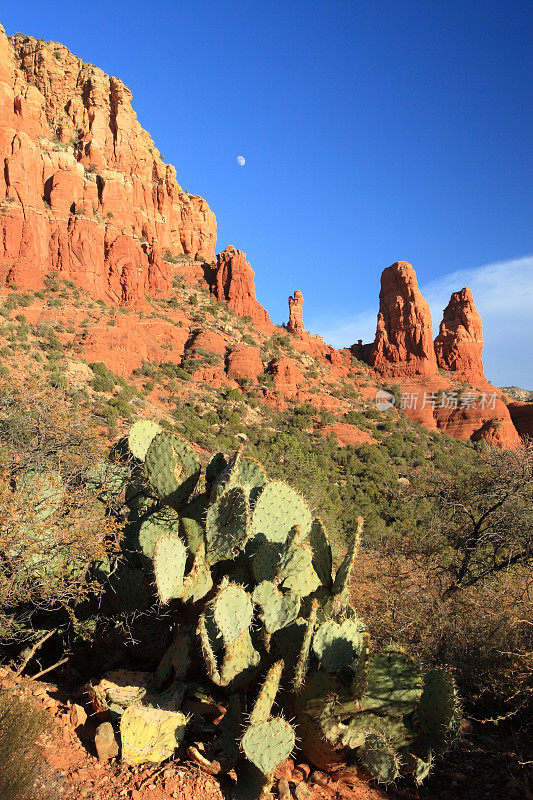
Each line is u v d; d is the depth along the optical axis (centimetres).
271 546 561
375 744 464
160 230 8456
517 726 614
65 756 467
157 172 8631
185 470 614
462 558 980
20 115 6569
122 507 709
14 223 6031
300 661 476
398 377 8469
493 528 973
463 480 1040
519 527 941
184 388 5850
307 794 469
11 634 609
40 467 691
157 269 7394
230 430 5106
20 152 6291
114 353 5553
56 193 6500
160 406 5294
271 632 506
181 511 609
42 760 446
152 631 613
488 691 648
